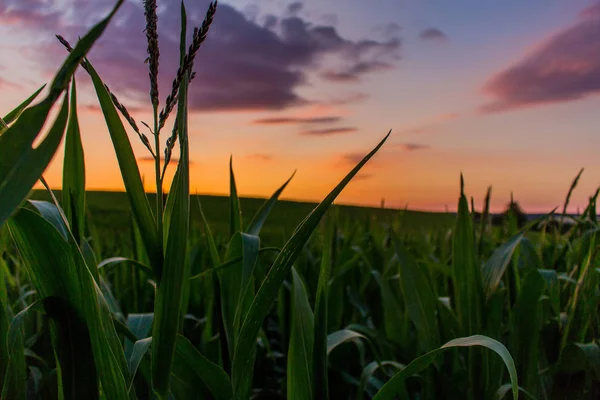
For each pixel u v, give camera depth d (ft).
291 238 3.52
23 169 2.22
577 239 8.15
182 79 3.17
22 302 6.95
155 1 3.13
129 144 3.48
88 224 9.87
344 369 8.00
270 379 8.83
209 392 4.14
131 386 3.54
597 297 6.00
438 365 6.06
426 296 6.36
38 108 2.26
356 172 3.30
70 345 3.47
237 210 6.05
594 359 5.18
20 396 4.00
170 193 3.73
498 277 5.72
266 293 3.59
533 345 5.65
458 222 5.82
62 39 2.94
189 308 7.66
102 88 3.37
